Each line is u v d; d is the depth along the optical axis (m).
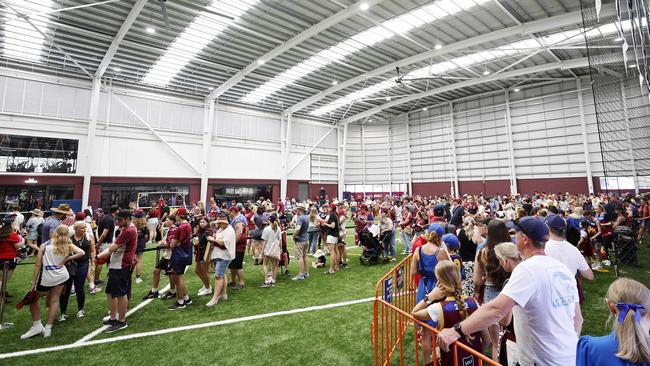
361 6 10.45
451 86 17.83
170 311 4.91
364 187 27.09
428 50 14.20
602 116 11.12
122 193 15.72
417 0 10.76
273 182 22.03
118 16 10.78
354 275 7.07
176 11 10.68
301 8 11.02
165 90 17.31
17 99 13.18
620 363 1.20
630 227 6.94
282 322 4.46
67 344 3.83
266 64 15.44
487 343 2.32
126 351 3.66
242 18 11.42
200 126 18.69
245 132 20.84
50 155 13.82
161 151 17.17
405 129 25.97
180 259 5.07
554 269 1.67
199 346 3.78
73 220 6.22
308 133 24.61
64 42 11.95
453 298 2.37
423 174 24.80
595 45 8.57
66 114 14.27
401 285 4.29
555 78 18.42
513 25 12.27
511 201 13.82
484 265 3.08
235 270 6.30
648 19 5.16
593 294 5.27
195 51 13.55
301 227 6.86
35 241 8.36
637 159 10.46
